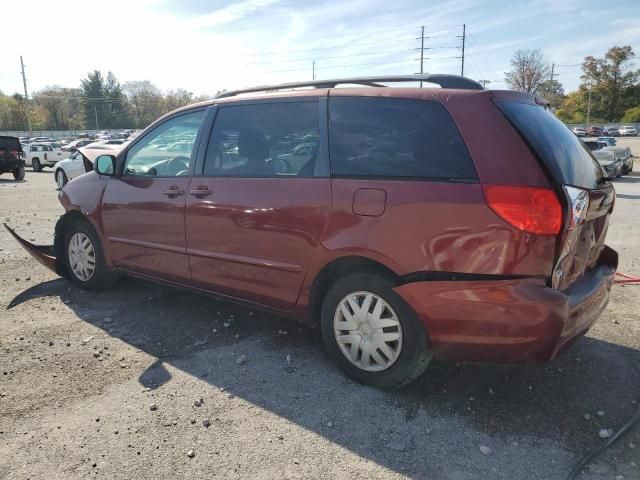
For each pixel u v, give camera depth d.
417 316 2.96
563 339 2.77
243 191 3.64
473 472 2.49
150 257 4.39
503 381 3.35
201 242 3.94
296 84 3.71
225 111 3.94
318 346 3.87
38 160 28.44
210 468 2.51
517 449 2.67
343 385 3.28
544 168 2.69
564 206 2.65
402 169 3.01
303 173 3.38
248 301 3.81
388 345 3.12
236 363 3.58
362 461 2.57
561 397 3.17
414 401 3.10
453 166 2.86
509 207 2.67
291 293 3.49
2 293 5.01
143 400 3.10
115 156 4.66
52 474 2.46
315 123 3.41
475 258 2.75
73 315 4.46
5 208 11.30
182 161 4.16
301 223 3.32
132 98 115.50
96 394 3.17
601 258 3.63
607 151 23.53
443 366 3.54
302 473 2.48
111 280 5.03
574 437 2.77
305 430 2.81
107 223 4.68
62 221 5.14
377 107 3.20
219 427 2.84
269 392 3.20
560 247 2.69
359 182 3.11
